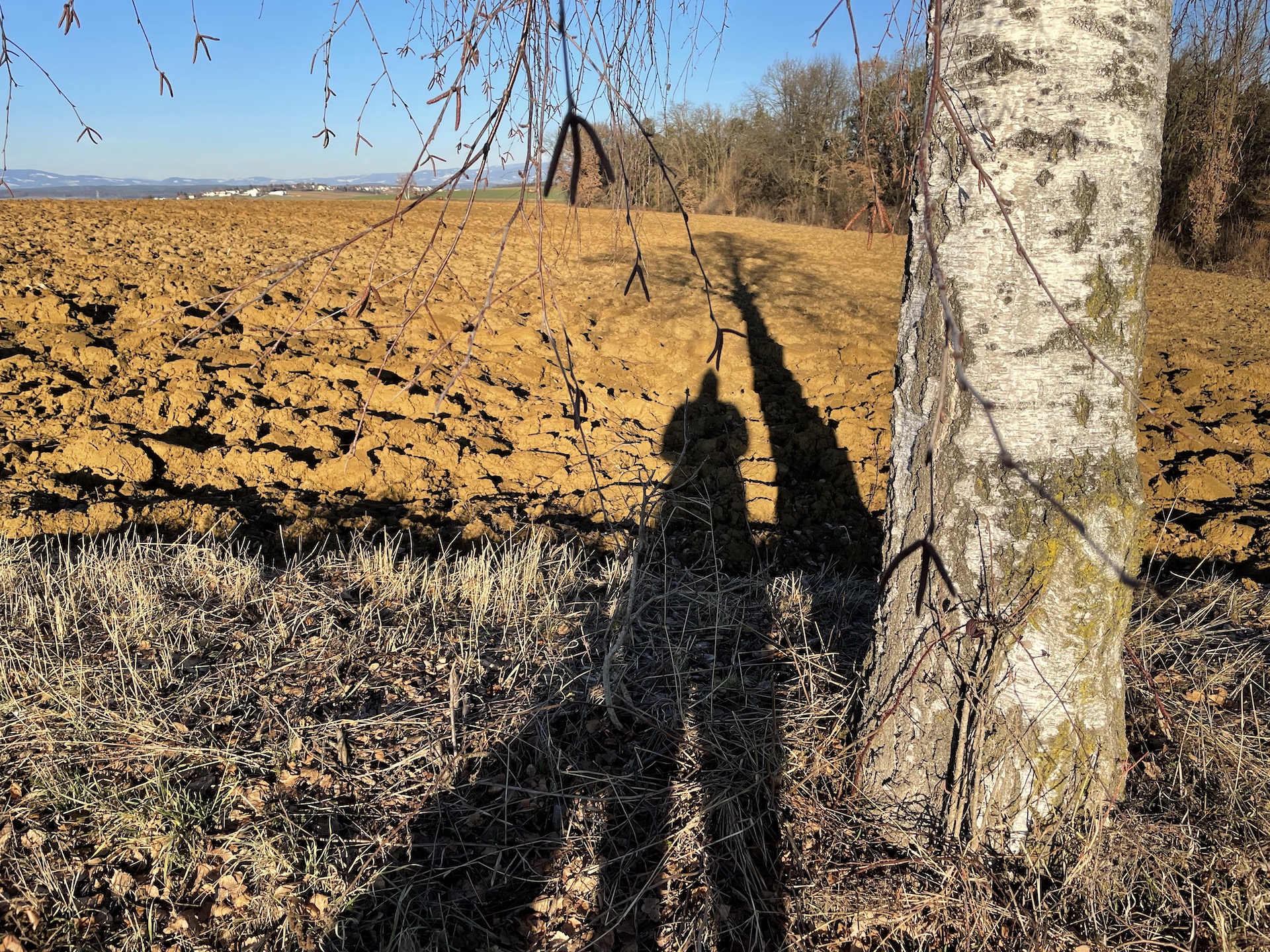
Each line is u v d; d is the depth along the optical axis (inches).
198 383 309.1
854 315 577.3
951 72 95.2
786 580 183.8
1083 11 90.3
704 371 386.6
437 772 120.9
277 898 99.7
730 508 246.8
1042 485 99.3
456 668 143.0
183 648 143.8
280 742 123.3
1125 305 97.0
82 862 101.6
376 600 165.5
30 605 147.1
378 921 100.0
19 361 308.2
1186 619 160.9
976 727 103.5
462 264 629.9
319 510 222.1
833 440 310.0
